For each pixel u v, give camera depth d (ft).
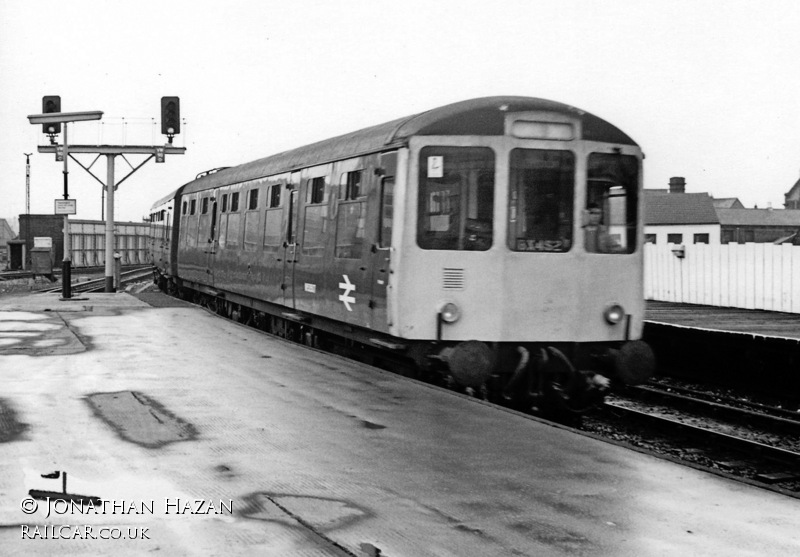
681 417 39.04
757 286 68.39
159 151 76.64
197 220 70.85
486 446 23.27
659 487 19.90
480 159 31.60
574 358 32.45
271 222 50.16
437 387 31.68
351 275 37.22
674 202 196.85
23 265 148.97
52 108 72.64
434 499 18.58
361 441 23.52
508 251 31.58
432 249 31.53
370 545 15.71
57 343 42.32
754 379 45.39
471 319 31.63
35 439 22.81
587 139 32.30
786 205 289.74
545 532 16.70
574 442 23.90
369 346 39.93
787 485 28.48
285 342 43.60
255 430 24.45
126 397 28.68
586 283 32.30
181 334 46.55
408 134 31.94
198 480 19.51
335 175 40.04
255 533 16.16
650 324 52.24
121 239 198.90
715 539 16.55
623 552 15.75
